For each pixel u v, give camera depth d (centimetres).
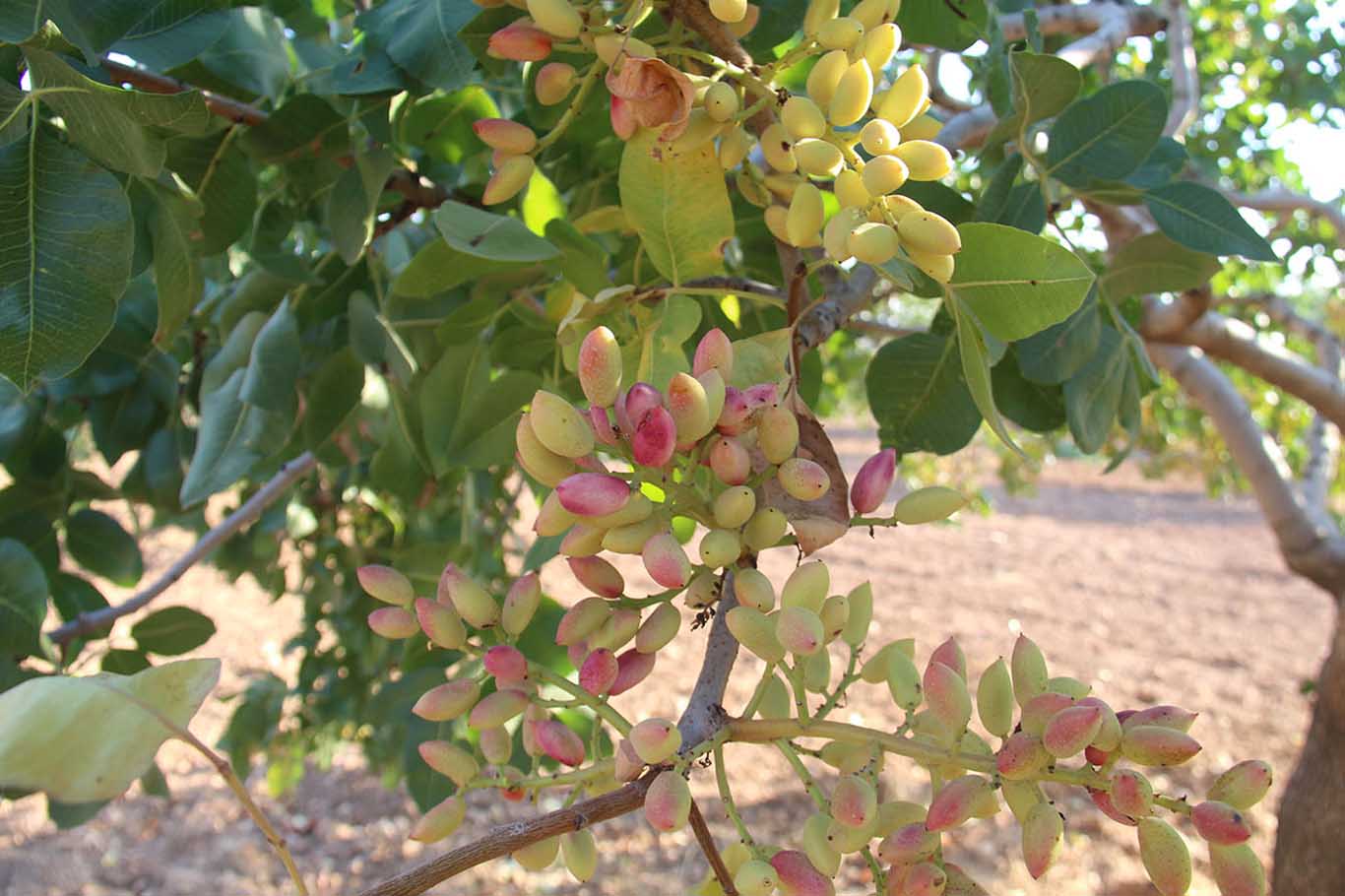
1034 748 37
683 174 51
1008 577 555
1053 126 64
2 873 252
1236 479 308
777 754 315
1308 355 293
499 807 290
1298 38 225
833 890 38
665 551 39
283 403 76
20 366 48
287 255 83
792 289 51
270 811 289
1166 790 306
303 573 188
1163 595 531
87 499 100
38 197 49
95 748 34
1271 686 394
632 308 54
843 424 1123
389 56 67
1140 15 111
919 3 71
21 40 46
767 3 62
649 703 354
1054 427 77
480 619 45
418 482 96
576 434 39
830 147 44
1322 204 153
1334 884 129
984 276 45
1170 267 73
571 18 48
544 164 73
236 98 74
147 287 98
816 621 38
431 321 81
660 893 248
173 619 89
